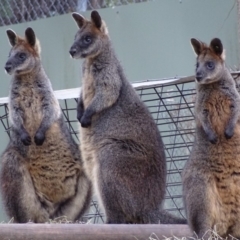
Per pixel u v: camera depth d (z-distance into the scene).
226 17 16.53
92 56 14.02
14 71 14.41
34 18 18.91
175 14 17.08
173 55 17.06
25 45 14.70
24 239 11.54
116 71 14.04
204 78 12.52
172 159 16.28
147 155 13.50
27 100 14.51
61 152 14.48
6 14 19.08
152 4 17.36
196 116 12.58
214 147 12.16
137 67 17.48
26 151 14.27
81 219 14.95
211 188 12.03
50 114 14.45
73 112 18.09
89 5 18.28
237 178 12.09
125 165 13.30
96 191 13.62
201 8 16.81
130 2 18.55
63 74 18.25
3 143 18.80
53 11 18.69
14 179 14.12
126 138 13.60
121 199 13.20
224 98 12.55
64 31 18.22
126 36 17.64
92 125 13.94
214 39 12.93
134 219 13.30
